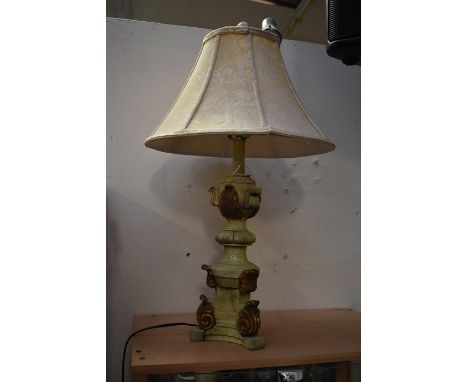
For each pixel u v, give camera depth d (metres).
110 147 1.31
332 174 1.49
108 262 1.30
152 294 1.33
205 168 1.37
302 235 1.46
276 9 2.22
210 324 1.03
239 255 1.04
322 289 1.47
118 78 1.32
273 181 1.44
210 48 1.02
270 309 1.43
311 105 1.50
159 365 0.88
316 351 0.98
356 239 1.51
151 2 2.17
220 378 0.91
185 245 1.35
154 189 1.33
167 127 0.95
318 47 1.51
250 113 0.91
